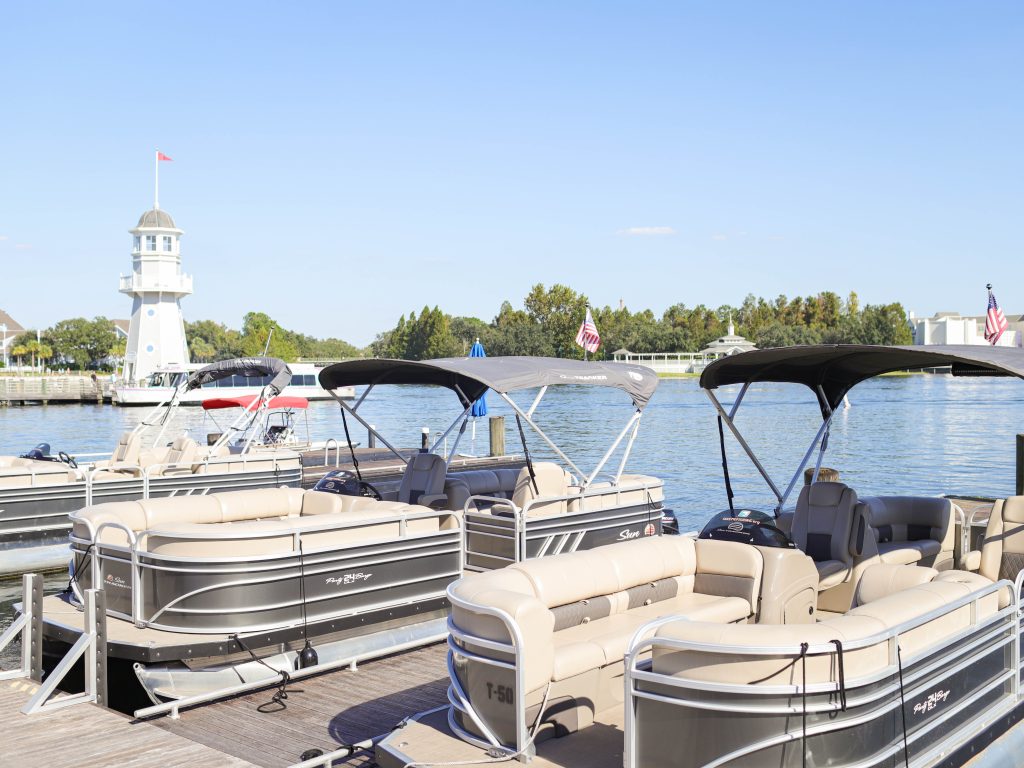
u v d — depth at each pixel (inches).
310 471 776.9
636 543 257.3
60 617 314.7
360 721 253.4
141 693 302.5
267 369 696.4
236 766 209.2
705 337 4232.3
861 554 319.3
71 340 3740.2
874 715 175.3
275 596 298.5
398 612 331.9
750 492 805.9
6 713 242.2
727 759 168.1
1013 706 226.5
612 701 222.1
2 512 507.2
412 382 487.2
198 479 588.7
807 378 356.2
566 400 2358.5
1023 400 2097.7
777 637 170.4
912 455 1057.5
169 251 2277.3
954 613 207.9
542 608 197.8
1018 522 291.3
